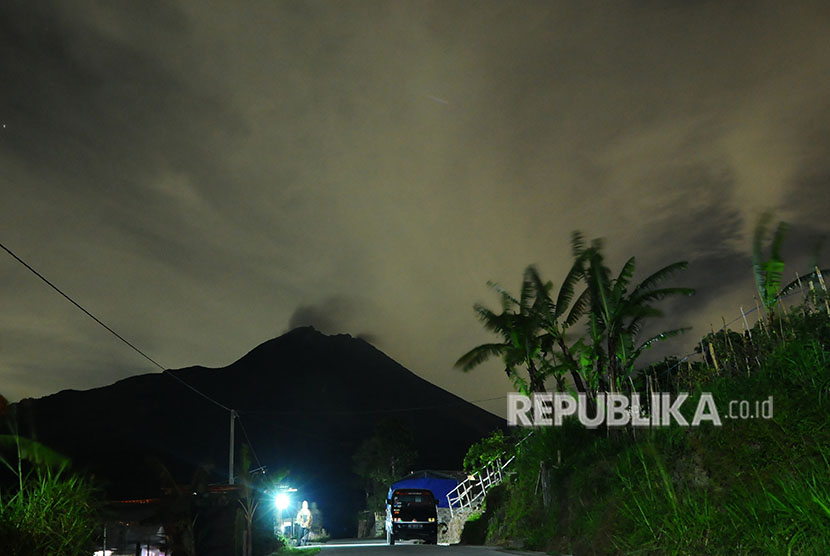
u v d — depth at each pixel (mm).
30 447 11078
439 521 47375
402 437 73938
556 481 22328
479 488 45531
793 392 11617
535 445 25703
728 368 16453
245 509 21984
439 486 52031
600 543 13445
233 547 20047
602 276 25281
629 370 25281
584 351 26859
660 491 12555
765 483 10086
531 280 28297
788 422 10930
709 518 9758
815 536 7762
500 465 43031
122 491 19859
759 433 11312
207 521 19250
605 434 23688
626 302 25125
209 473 18484
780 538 8219
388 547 28578
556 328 27656
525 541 22297
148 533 17344
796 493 8211
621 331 25234
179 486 18031
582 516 17500
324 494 100250
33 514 10148
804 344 12562
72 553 10336
